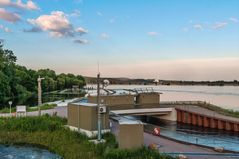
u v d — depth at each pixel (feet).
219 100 397.80
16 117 121.08
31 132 107.14
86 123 99.76
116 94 183.73
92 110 98.12
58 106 188.24
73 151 83.61
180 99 418.10
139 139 77.46
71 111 108.37
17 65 404.57
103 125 99.55
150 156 71.82
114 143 83.66
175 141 94.94
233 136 135.74
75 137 96.68
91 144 86.43
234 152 82.12
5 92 263.08
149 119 194.08
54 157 83.87
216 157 75.25
